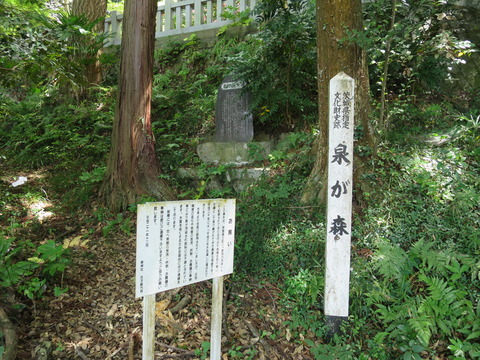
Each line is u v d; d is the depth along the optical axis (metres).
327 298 3.06
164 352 2.90
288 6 5.34
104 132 6.91
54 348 2.79
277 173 4.99
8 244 3.15
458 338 3.04
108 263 3.99
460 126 5.10
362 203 4.21
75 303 3.32
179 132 6.52
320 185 4.38
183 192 5.38
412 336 2.98
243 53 5.99
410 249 3.54
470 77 6.23
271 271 3.80
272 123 6.08
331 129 3.03
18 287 3.20
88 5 8.57
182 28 9.19
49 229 4.43
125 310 3.29
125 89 5.08
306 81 5.83
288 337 3.14
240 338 3.11
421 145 4.88
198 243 2.51
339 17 4.16
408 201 4.03
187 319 3.27
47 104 8.02
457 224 3.75
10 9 4.43
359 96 4.43
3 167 6.26
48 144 6.74
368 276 3.42
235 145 5.64
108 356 2.78
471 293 3.23
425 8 5.37
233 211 2.73
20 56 4.21
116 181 5.04
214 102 6.64
